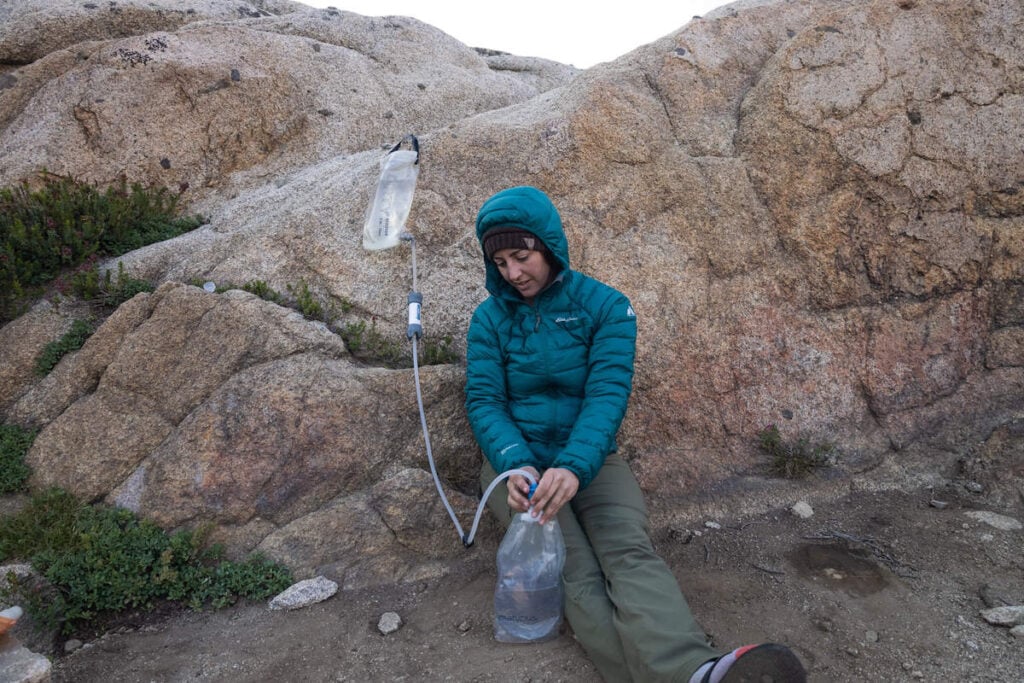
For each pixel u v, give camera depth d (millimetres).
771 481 3525
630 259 3852
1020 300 3881
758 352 3713
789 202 3877
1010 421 3676
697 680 2021
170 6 6172
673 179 3986
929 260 3811
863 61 3943
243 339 3488
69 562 2918
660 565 2434
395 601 2971
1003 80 3926
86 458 3379
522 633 2641
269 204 4480
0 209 4207
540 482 2482
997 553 2984
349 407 3334
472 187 4141
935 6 4016
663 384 3639
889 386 3723
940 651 2471
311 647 2693
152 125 4949
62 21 5785
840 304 3805
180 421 3416
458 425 3469
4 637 2379
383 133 5590
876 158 3822
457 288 3904
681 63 4301
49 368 3752
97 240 4234
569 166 4051
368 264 3938
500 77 6594
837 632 2594
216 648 2703
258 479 3217
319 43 5789
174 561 3041
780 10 4613
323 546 3119
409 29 6465
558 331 2852
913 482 3510
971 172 3854
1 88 5457
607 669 2346
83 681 2535
